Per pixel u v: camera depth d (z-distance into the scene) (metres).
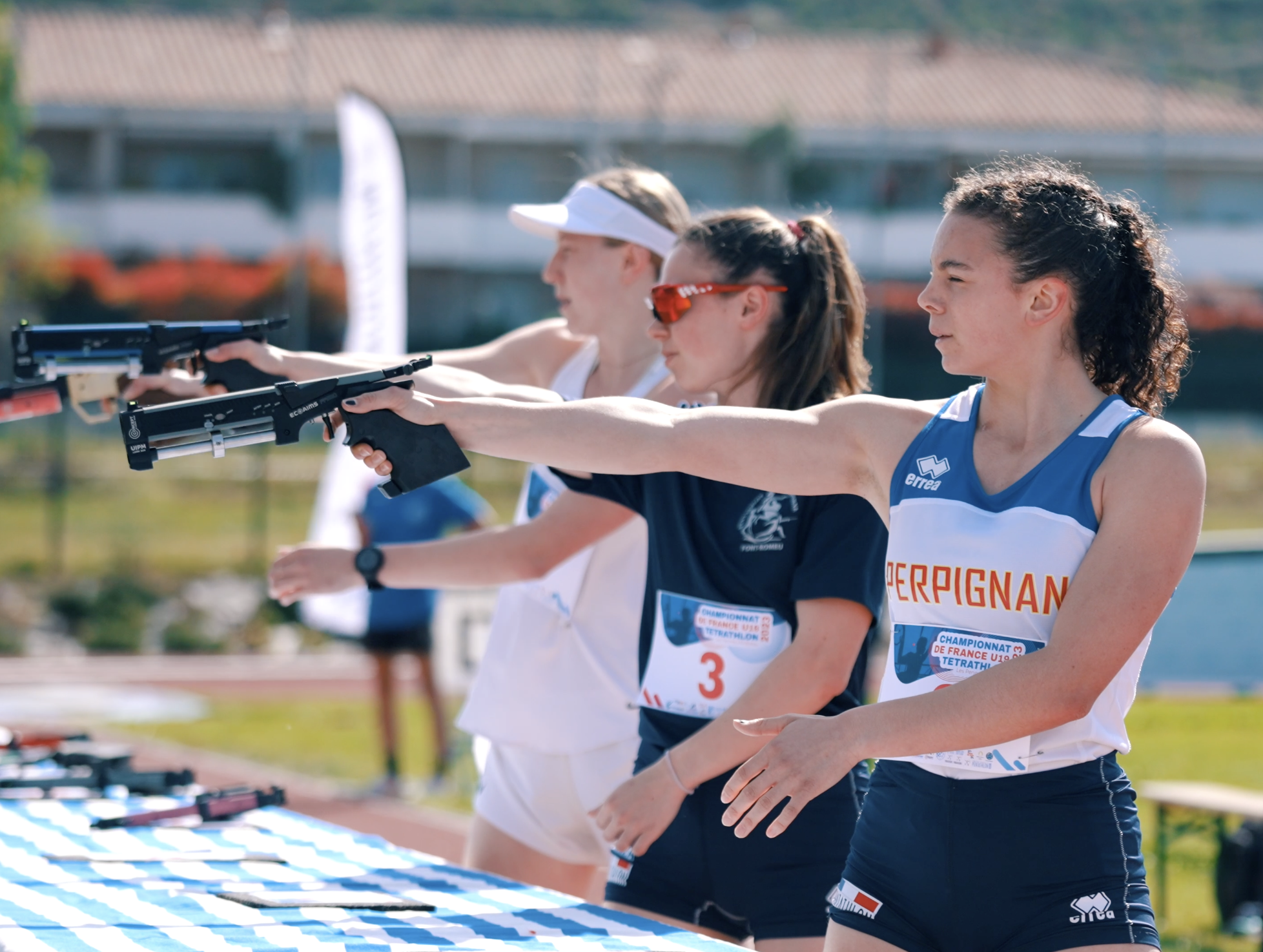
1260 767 20.19
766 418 5.34
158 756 21.94
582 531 7.44
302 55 103.44
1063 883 4.57
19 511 53.88
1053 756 4.60
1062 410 4.76
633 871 6.62
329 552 7.61
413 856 6.51
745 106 103.19
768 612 6.46
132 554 44.72
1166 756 21.05
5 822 6.99
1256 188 105.62
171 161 99.19
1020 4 184.88
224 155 99.56
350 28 108.69
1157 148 103.94
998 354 4.79
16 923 5.08
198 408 5.20
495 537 7.49
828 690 6.26
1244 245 103.94
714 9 188.88
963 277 4.78
